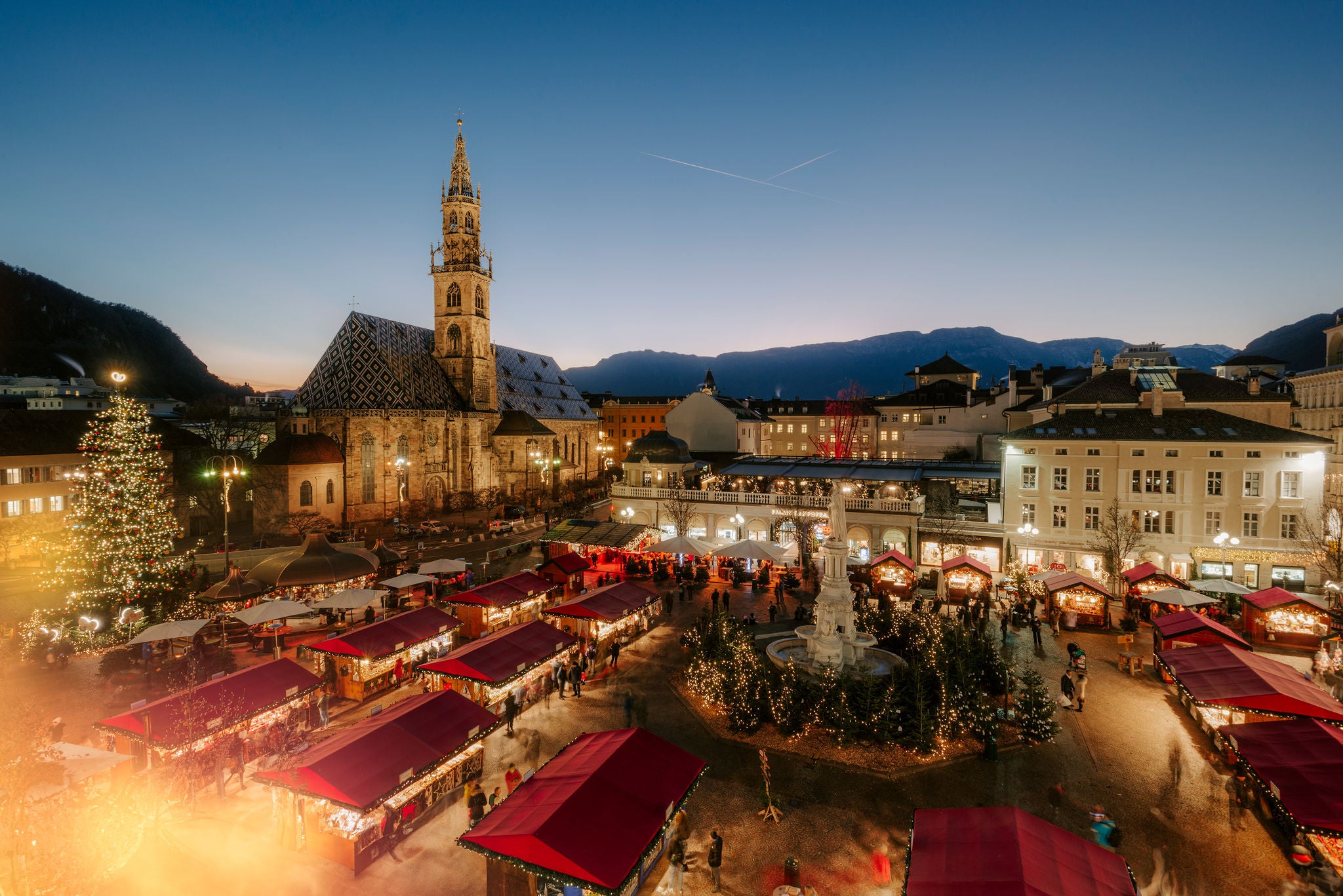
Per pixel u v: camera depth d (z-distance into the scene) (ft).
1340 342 221.05
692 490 205.46
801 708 87.76
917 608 124.57
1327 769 61.11
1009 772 75.66
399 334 305.53
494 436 330.13
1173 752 80.07
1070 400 187.21
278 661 89.51
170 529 141.28
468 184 322.14
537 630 105.09
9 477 183.73
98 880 55.77
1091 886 42.65
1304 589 142.72
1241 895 55.31
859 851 61.52
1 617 136.67
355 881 58.13
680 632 127.65
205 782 73.77
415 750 66.74
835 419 401.08
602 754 61.21
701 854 61.46
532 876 53.31
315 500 240.73
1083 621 128.06
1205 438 150.82
